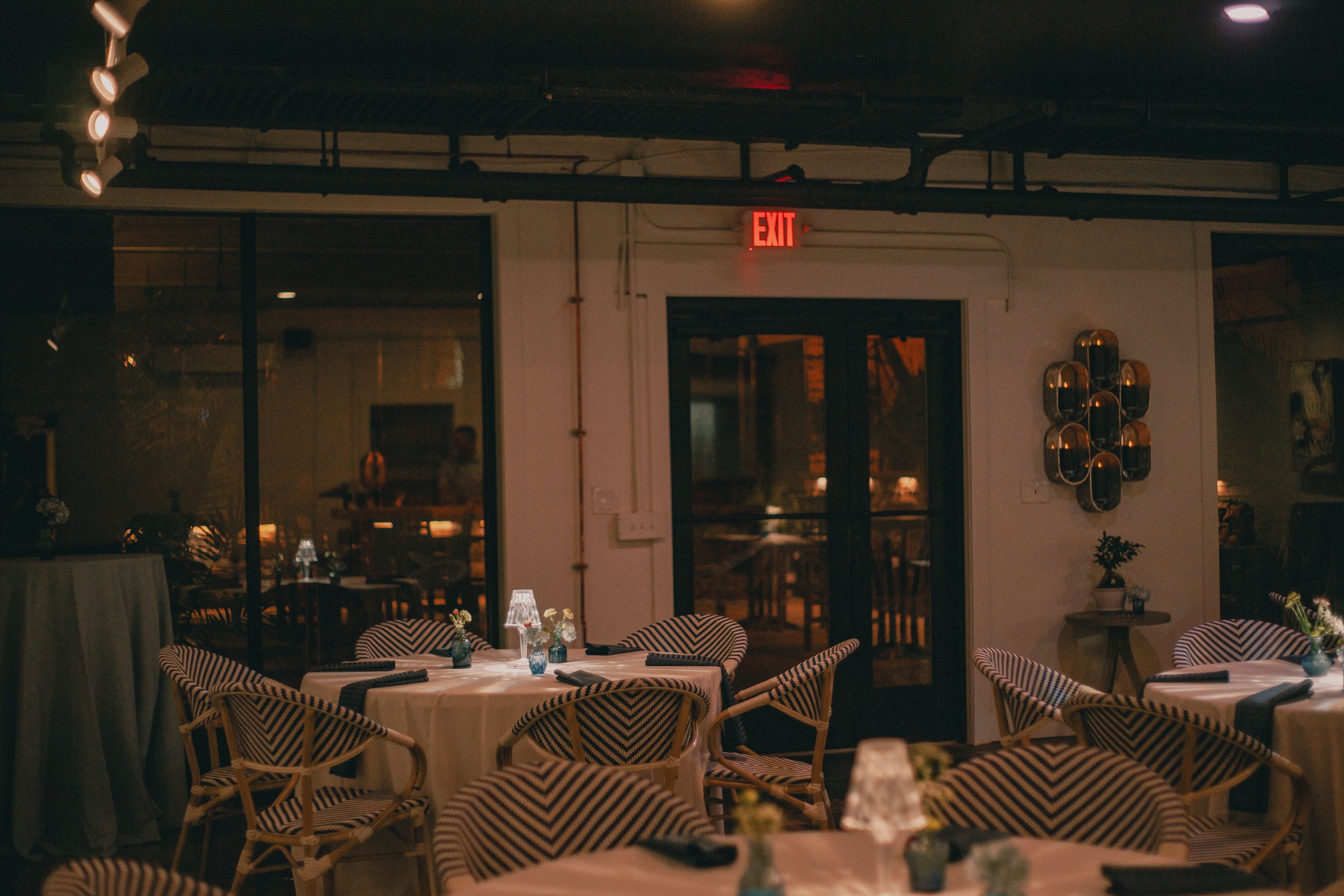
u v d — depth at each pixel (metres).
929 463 6.91
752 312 6.65
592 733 3.87
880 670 6.82
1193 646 5.16
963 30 4.91
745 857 2.25
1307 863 3.69
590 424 6.36
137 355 6.05
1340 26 4.90
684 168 6.44
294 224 6.23
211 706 4.05
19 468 5.91
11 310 5.91
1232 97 5.85
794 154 6.61
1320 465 7.49
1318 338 7.49
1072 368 6.93
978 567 6.83
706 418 6.63
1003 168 6.91
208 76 4.59
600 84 4.92
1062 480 6.91
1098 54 5.21
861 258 6.70
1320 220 6.52
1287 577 7.41
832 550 6.76
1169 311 7.16
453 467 6.64
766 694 4.23
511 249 6.27
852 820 1.82
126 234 6.04
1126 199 6.25
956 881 2.07
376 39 4.86
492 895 2.07
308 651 6.30
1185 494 7.16
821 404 6.76
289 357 7.63
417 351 8.38
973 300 6.85
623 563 6.39
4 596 5.13
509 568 6.25
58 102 4.89
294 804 4.06
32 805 5.10
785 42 5.02
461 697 4.08
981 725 6.82
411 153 6.11
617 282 6.39
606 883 2.11
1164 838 2.41
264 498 6.23
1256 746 3.47
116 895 1.95
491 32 4.83
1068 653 6.96
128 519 6.03
